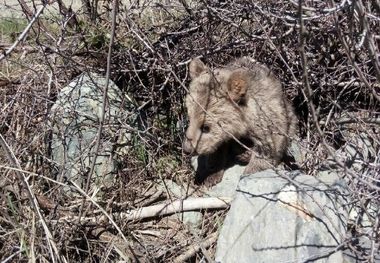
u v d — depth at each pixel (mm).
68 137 2490
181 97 2648
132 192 2451
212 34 2664
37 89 2592
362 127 2336
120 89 2693
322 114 2596
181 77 2658
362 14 1853
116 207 2393
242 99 2355
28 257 2158
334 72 2543
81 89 2570
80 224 2293
